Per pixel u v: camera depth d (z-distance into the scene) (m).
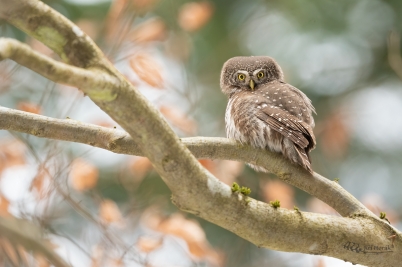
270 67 12.09
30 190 10.14
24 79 13.76
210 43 16.11
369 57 16.42
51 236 10.64
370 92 16.61
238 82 12.11
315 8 15.88
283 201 11.95
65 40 5.38
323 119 15.84
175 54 12.99
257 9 16.34
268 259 14.39
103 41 11.82
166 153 5.88
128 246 9.89
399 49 15.86
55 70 4.79
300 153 8.67
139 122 5.63
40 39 5.42
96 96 5.32
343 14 15.84
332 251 7.07
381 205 11.58
